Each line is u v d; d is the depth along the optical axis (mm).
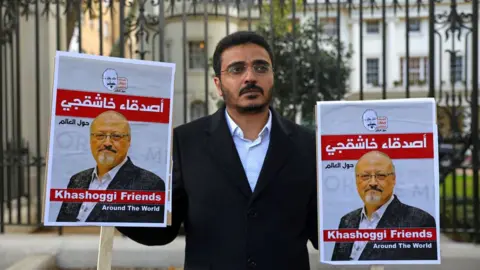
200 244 2080
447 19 4477
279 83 7070
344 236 2123
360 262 2115
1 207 4859
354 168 2139
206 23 4566
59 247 4355
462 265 3996
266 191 2070
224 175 2096
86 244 4430
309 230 2252
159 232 2281
